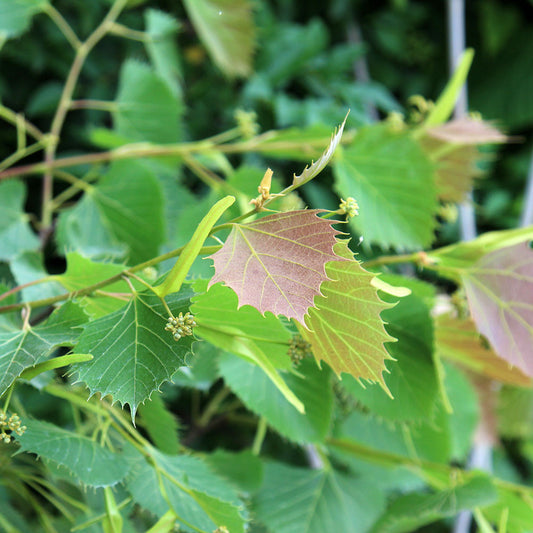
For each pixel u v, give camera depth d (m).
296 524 0.82
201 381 0.75
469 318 0.75
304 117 1.34
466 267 0.70
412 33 1.67
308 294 0.54
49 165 0.90
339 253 0.55
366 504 0.85
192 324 0.55
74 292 0.60
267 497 0.83
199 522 0.66
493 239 0.70
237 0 1.04
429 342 0.70
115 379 0.55
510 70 1.72
